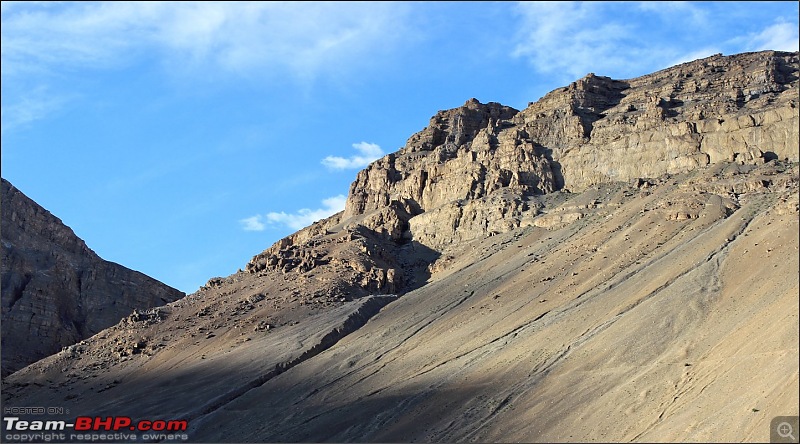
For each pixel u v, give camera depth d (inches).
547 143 6722.4
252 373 4672.7
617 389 3499.0
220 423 4224.9
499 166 6628.9
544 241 5679.1
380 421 3828.7
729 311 3796.8
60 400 4901.6
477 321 4729.3
